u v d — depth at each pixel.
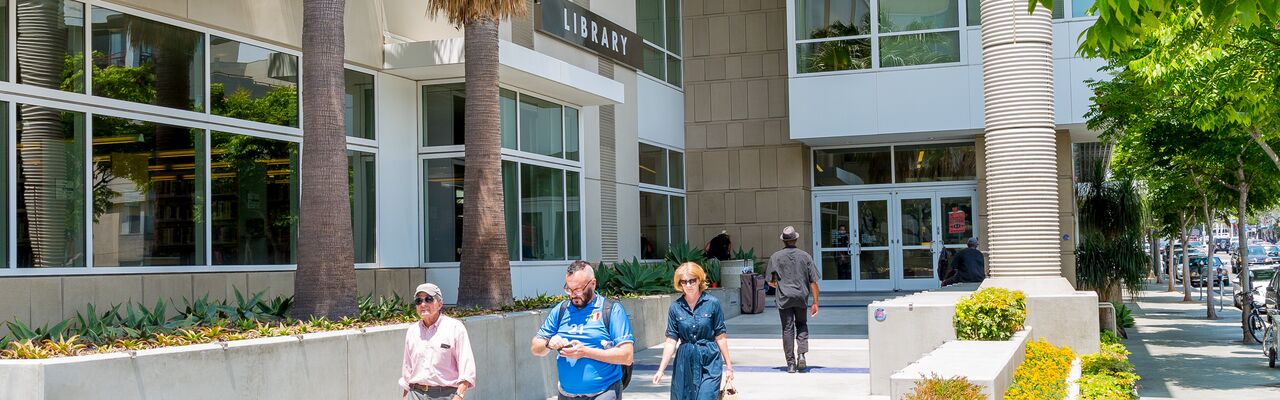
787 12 25.39
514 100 17.42
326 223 10.84
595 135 21.56
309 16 11.03
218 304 11.05
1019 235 13.59
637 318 16.22
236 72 13.54
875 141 26.34
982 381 7.46
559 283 18.44
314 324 9.52
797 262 13.36
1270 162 19.92
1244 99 13.21
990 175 13.95
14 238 10.51
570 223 19.08
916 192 26.64
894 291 26.67
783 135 26.89
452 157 16.34
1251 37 12.20
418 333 7.57
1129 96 17.91
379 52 15.70
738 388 12.00
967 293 13.84
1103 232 28.06
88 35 11.45
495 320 11.12
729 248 25.06
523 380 11.68
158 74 12.36
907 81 24.34
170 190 12.39
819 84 25.03
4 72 10.58
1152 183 32.53
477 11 13.44
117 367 6.65
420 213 16.50
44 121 10.92
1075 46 23.03
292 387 8.15
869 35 24.70
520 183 17.41
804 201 26.80
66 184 11.11
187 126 12.67
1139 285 25.27
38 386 6.20
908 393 7.42
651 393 11.76
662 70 26.36
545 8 19.39
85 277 11.02
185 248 12.55
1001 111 13.80
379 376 9.31
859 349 15.84
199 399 7.25
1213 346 19.09
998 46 13.87
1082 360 12.22
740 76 27.36
